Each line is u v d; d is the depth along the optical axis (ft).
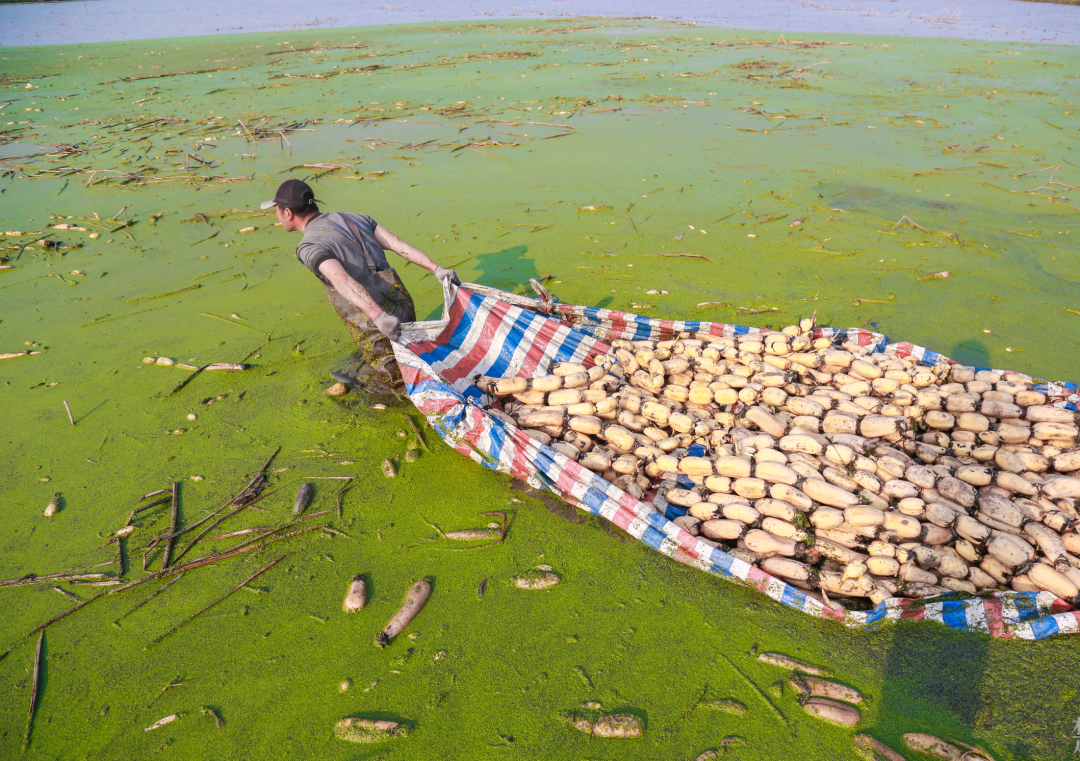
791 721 8.73
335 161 35.76
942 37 74.84
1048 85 49.26
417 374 14.02
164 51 76.02
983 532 10.37
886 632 9.84
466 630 10.20
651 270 22.59
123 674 9.66
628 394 14.02
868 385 13.58
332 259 14.40
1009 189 28.94
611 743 8.55
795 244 24.26
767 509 11.37
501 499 12.85
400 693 9.27
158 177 33.58
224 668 9.71
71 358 17.98
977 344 17.60
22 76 62.44
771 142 37.24
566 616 10.38
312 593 10.91
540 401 14.52
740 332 16.12
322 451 14.29
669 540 11.26
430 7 125.49
